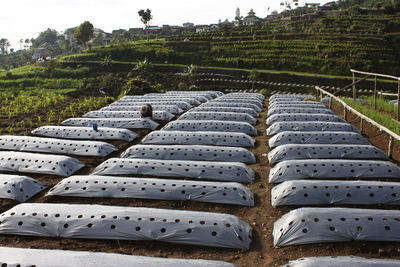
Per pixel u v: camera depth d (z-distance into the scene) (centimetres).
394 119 1288
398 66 6538
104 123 1370
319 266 472
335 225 570
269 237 593
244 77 7019
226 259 533
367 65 6600
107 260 491
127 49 8538
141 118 1396
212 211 679
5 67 11519
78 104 2009
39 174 873
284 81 6675
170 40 9662
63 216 613
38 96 2381
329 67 6850
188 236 569
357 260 482
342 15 9025
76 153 1021
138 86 2684
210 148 980
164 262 488
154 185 743
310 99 2178
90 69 7888
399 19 8150
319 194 693
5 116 1673
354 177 802
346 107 1370
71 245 568
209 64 7912
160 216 601
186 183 744
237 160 949
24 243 577
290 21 9644
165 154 969
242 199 707
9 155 930
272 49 7888
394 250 534
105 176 790
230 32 9325
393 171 812
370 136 1196
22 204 657
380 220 575
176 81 7081
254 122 1430
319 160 853
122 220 596
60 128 1250
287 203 691
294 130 1227
